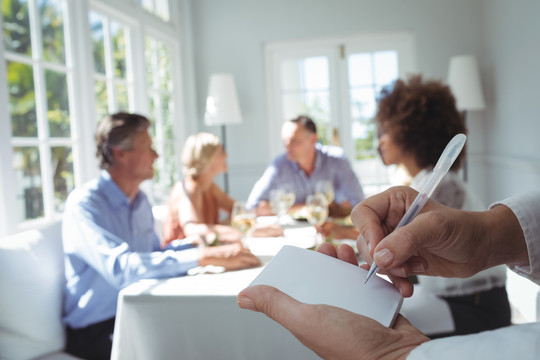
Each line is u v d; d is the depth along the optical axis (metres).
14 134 2.26
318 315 0.42
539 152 2.90
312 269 0.57
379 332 0.40
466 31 4.23
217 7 4.65
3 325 1.28
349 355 0.41
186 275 1.29
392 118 1.32
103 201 1.48
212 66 4.69
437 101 1.30
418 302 1.29
